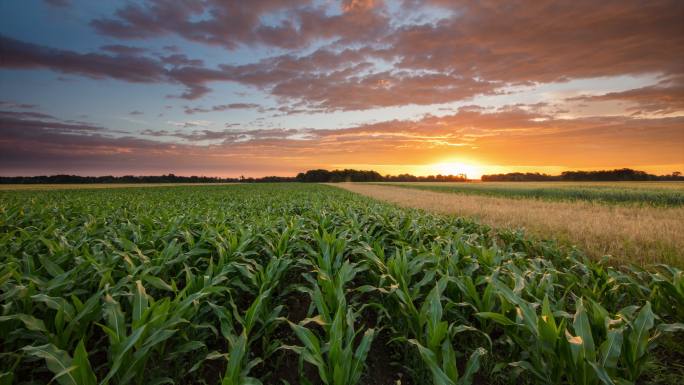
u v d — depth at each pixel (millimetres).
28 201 17859
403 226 7957
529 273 4277
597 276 4977
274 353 3895
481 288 5020
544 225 11195
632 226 10477
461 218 10172
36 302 3564
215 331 3402
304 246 5660
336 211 11656
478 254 5203
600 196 27312
